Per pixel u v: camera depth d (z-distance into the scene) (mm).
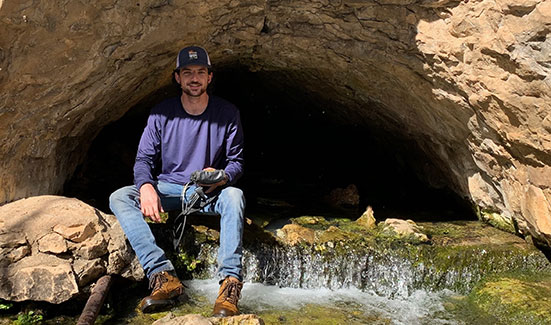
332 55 4387
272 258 3910
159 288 3219
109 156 6008
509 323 3385
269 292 3758
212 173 3477
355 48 4176
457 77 3715
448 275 3941
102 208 4609
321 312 3500
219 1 3592
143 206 3357
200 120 3604
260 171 6961
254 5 3811
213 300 3527
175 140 3615
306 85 5742
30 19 2930
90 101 3877
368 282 3936
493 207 4586
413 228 4461
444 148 4883
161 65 4195
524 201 3895
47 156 4004
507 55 3236
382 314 3523
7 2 2779
